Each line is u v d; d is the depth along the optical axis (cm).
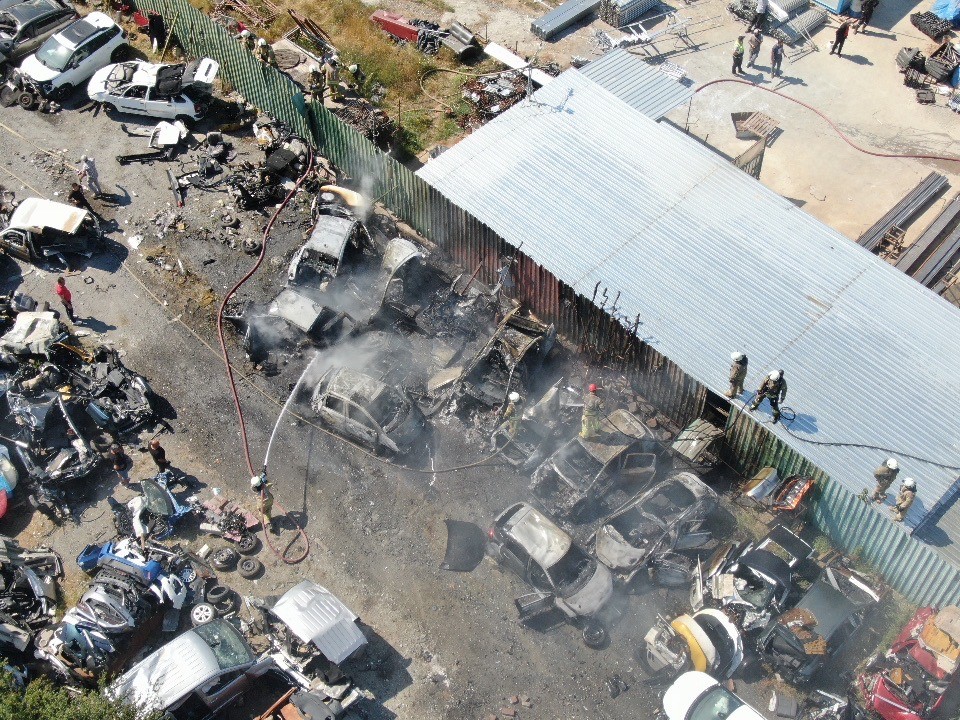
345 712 2042
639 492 2402
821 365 2372
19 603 2181
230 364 2711
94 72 3547
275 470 2484
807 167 3284
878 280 2530
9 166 3259
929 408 2292
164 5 3619
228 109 3428
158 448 2408
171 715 1922
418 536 2361
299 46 3716
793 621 2033
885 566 2223
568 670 2120
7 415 2578
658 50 3719
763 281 2541
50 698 1792
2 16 3603
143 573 2161
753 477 2398
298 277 2827
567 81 3084
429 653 2150
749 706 1952
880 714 1980
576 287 2567
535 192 2788
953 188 3191
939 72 3528
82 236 2956
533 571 2194
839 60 3678
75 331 2784
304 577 2281
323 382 2539
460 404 2575
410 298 2838
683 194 2747
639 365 2541
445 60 3669
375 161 3023
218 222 3077
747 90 3566
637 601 2219
